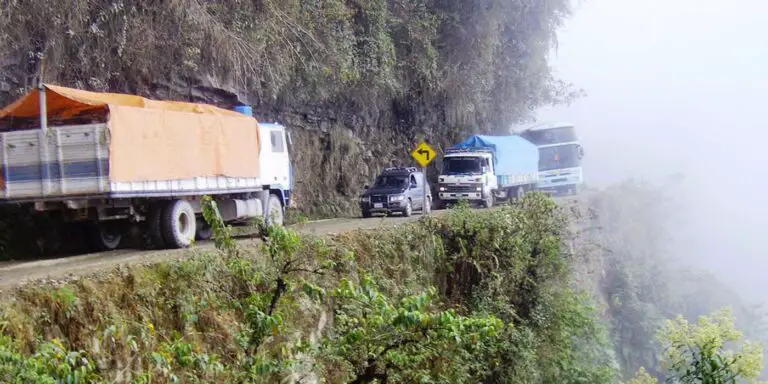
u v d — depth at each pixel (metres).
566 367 17.94
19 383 6.14
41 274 9.69
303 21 23.11
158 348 8.77
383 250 15.11
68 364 6.72
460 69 33.00
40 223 14.67
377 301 8.91
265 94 23.19
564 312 18.70
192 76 20.02
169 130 13.73
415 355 10.09
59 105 12.73
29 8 15.61
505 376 15.59
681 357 12.62
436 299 15.55
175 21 18.75
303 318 11.04
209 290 10.13
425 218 17.61
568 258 19.89
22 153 12.65
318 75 24.16
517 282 17.78
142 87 18.97
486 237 17.50
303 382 10.27
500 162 30.28
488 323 9.13
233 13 20.59
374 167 29.81
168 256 11.17
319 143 27.00
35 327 8.16
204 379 8.84
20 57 15.73
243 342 8.71
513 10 35.06
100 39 17.36
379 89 28.05
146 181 13.10
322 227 18.30
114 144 12.45
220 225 9.14
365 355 10.20
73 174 12.48
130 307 9.33
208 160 14.88
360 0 26.05
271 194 18.78
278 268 9.30
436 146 33.66
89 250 14.81
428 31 30.02
